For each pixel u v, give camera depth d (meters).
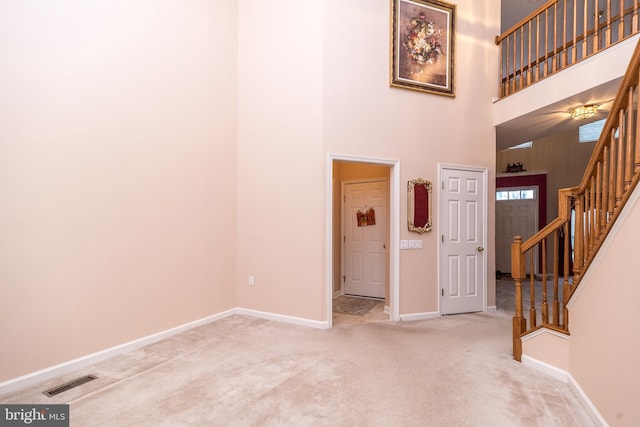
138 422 1.84
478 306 4.28
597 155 1.90
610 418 1.63
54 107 2.37
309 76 3.58
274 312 3.75
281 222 3.72
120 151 2.79
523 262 2.67
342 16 3.64
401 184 3.91
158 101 3.09
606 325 1.71
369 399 2.08
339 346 2.99
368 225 5.03
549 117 4.11
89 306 2.58
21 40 2.20
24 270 2.23
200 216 3.52
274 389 2.21
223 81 3.77
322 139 3.52
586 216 2.07
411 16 3.96
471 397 2.10
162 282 3.14
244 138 3.92
